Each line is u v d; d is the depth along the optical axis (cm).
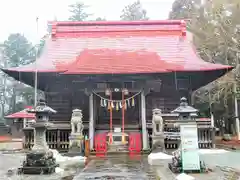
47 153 1255
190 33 3569
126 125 2492
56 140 2211
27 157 1225
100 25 3047
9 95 6856
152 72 2317
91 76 2395
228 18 3103
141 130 2323
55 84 2555
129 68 2397
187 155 1172
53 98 2575
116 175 1164
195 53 2781
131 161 1642
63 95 2572
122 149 2167
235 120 3466
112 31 3005
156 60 2580
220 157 1736
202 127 2134
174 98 2559
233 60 3309
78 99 2567
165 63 2538
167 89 2564
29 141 2214
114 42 2895
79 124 1959
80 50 2798
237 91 3059
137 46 2842
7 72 2389
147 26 3041
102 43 2884
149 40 2917
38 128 1248
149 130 2298
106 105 2412
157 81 2419
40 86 2742
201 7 3644
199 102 3866
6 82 6600
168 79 2553
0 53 6794
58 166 1347
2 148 2542
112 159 1748
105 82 2417
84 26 3034
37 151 1225
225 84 3062
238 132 3262
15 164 1542
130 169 1330
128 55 2677
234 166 1365
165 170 1276
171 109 2545
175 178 1063
